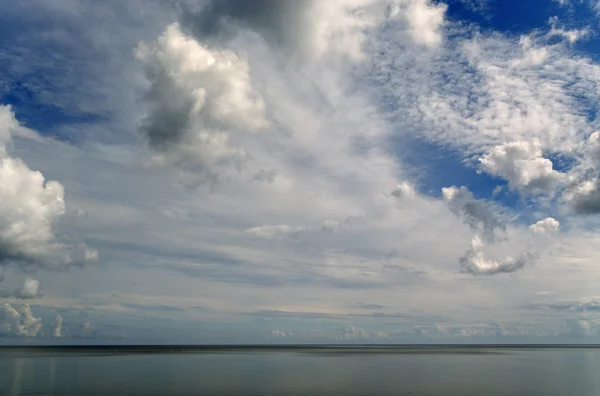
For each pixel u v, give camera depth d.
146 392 58.19
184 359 139.25
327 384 68.12
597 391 61.91
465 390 61.94
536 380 75.56
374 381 72.88
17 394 56.47
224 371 91.44
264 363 120.81
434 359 147.62
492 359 148.25
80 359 136.00
